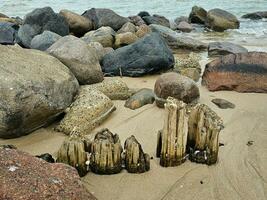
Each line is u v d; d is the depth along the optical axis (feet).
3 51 13.92
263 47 25.12
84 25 26.71
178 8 40.29
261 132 13.19
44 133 13.05
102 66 19.06
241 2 42.83
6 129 12.28
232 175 10.88
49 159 11.05
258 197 10.01
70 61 15.79
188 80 14.85
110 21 27.84
